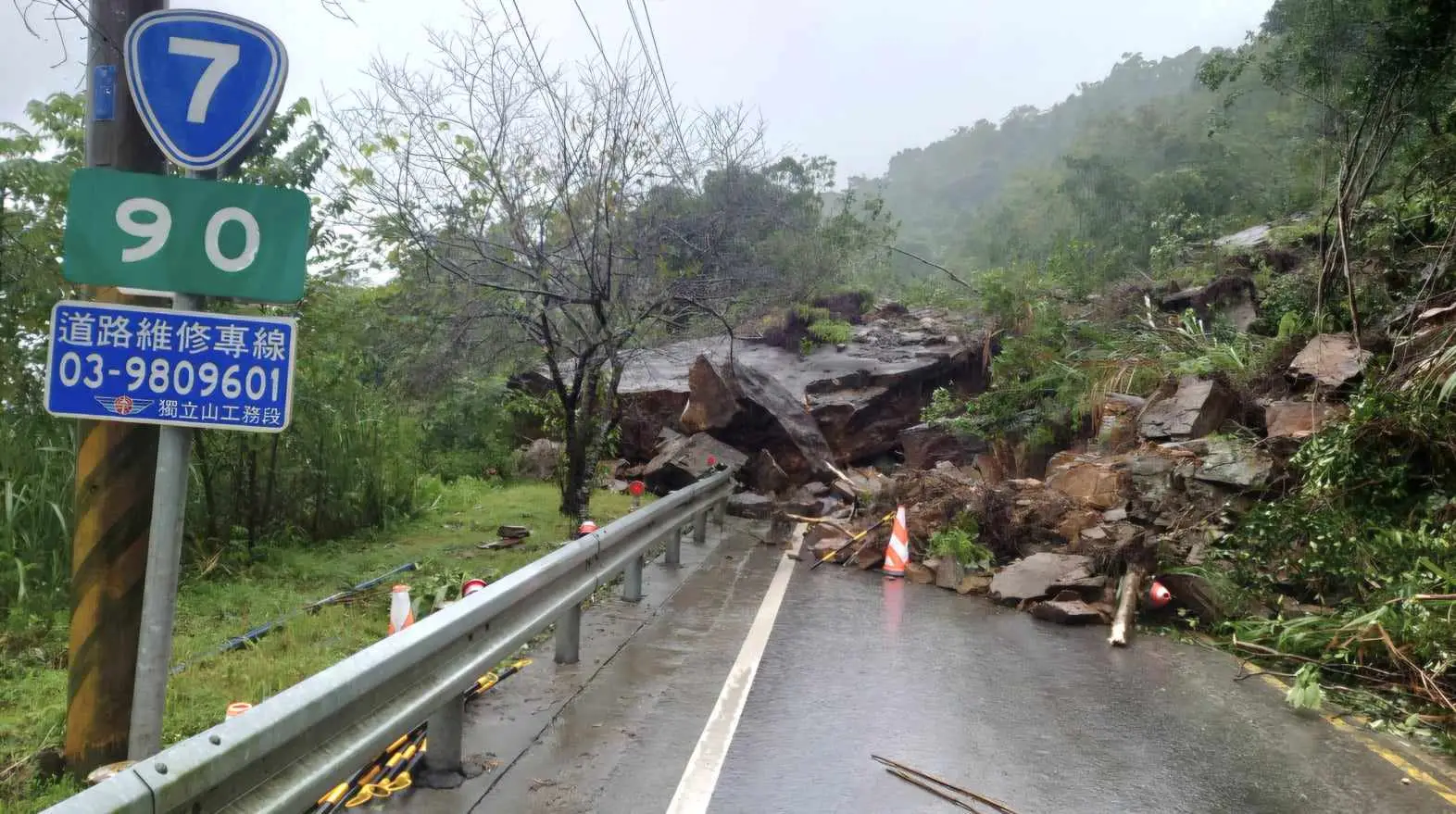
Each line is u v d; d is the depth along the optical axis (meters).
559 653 6.98
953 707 6.44
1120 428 13.78
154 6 4.47
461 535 12.02
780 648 7.72
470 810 4.47
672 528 10.05
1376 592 8.12
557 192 11.00
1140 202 52.38
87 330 3.76
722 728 5.77
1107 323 19.09
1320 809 4.96
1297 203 26.80
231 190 3.82
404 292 11.12
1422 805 5.05
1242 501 10.47
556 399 16.62
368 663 3.82
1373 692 7.16
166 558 3.83
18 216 7.35
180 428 3.85
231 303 9.66
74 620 4.55
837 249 21.66
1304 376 12.66
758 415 17.14
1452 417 9.30
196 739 2.93
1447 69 16.25
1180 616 9.29
